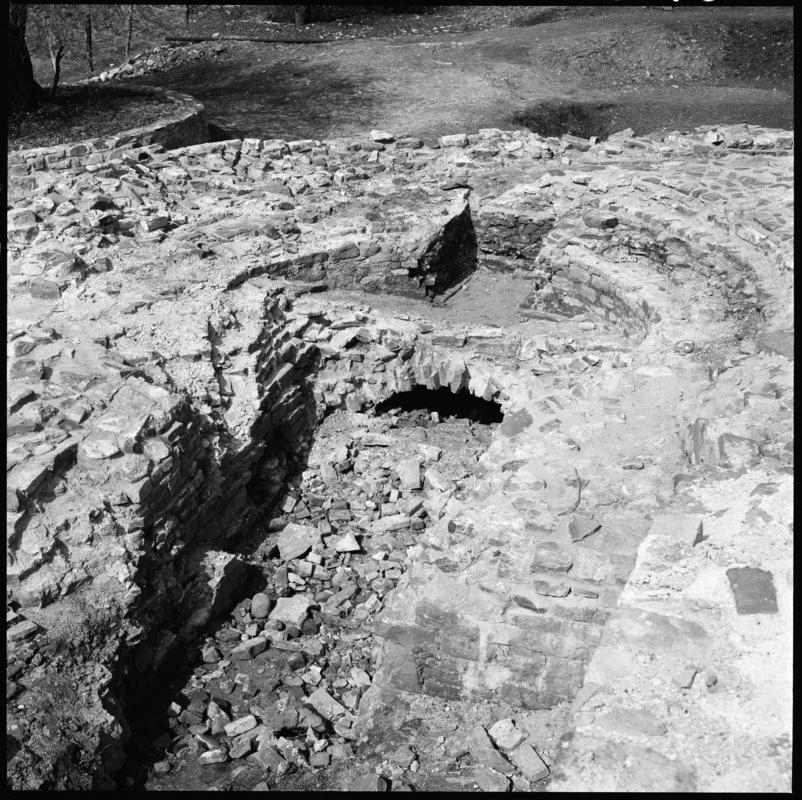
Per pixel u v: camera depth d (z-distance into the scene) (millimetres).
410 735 6641
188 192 14367
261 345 10492
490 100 23469
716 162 14516
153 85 27094
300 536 9242
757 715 4992
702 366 9312
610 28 27797
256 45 29953
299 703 7219
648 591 5820
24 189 13883
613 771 4805
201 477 8500
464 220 13414
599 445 8219
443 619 6734
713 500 6820
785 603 5590
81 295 10859
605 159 15328
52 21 31797
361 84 25172
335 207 13562
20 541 6973
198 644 7801
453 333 11250
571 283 12570
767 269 10789
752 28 26703
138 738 6863
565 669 6535
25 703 6098
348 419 11055
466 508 7621
